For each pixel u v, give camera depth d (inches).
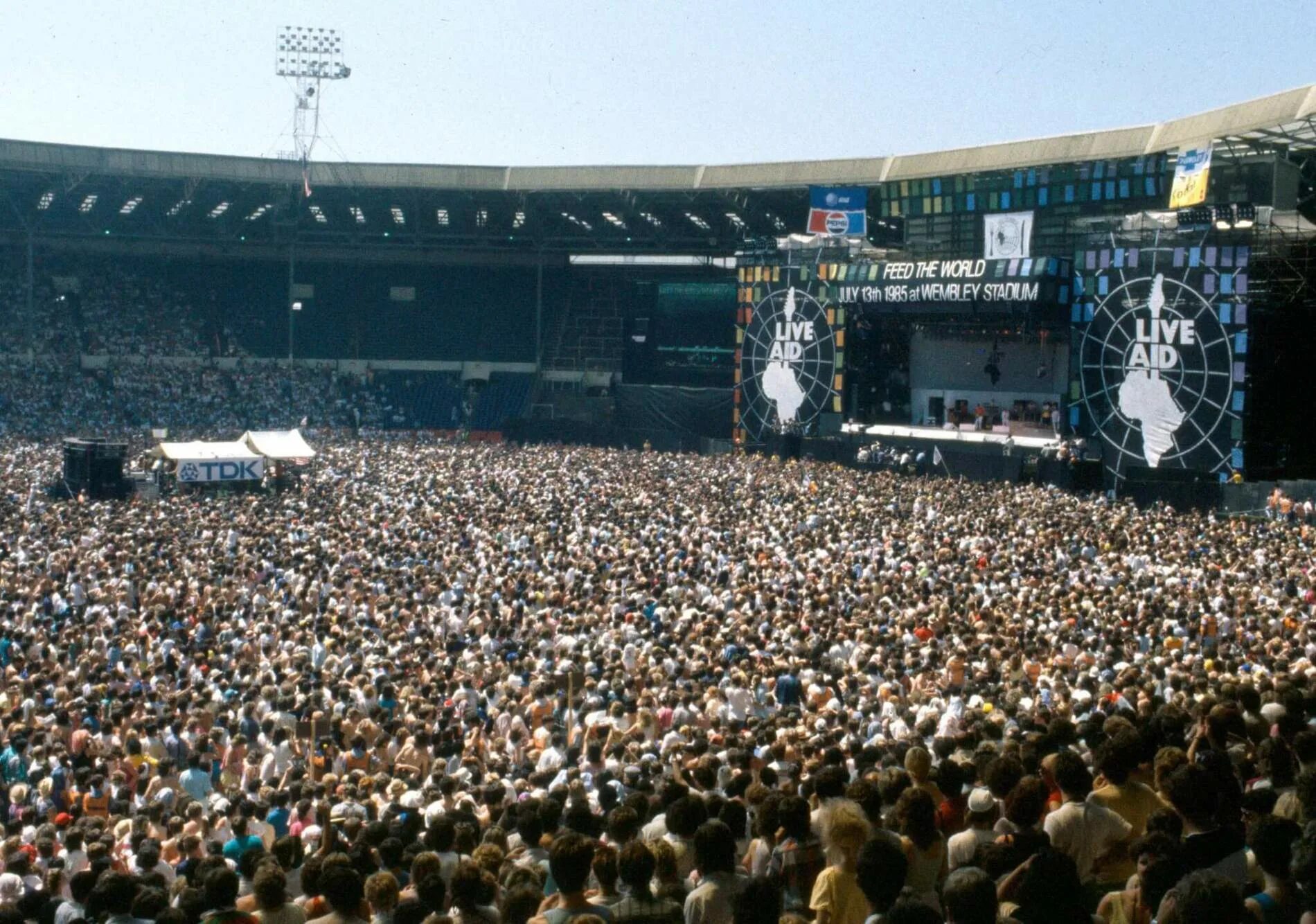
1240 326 2281.0
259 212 3966.5
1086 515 1884.8
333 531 1676.9
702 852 351.9
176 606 1229.1
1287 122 2175.2
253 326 4148.6
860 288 2945.4
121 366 3863.2
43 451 2876.5
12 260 4035.4
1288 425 2406.5
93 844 559.8
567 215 3875.5
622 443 3528.5
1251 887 335.3
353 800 645.9
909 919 270.8
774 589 1300.4
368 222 4067.4
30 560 1473.9
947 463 2628.0
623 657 1031.6
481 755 802.2
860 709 837.2
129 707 855.1
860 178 3159.5
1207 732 498.0
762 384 3213.6
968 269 2706.7
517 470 2518.5
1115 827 380.2
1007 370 2908.5
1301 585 1360.7
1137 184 2613.2
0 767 783.1
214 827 629.0
